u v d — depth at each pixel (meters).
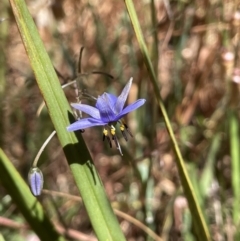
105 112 0.07
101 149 0.17
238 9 0.14
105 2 0.18
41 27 0.17
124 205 0.15
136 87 0.15
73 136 0.08
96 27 0.16
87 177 0.08
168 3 0.14
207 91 0.16
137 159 0.14
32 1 0.18
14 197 0.09
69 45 0.17
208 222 0.13
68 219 0.15
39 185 0.07
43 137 0.17
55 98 0.07
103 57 0.16
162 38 0.15
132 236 0.15
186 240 0.13
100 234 0.08
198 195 0.13
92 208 0.08
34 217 0.09
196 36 0.16
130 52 0.15
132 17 0.08
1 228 0.14
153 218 0.14
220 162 0.15
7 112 0.17
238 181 0.13
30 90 0.18
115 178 0.16
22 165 0.17
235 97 0.13
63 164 0.17
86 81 0.16
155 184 0.15
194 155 0.15
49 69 0.07
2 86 0.17
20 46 0.20
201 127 0.16
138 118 0.15
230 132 0.14
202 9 0.15
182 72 0.16
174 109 0.15
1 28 0.17
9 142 0.17
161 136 0.16
